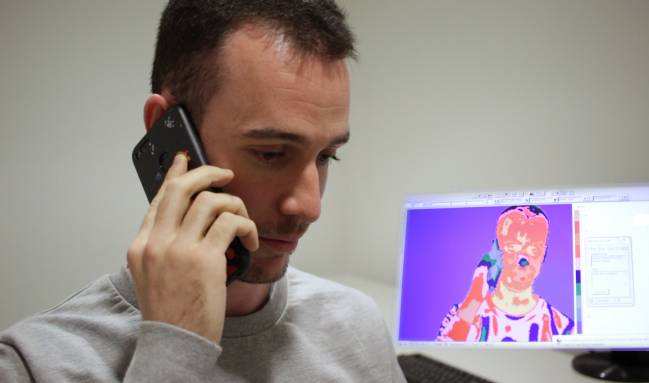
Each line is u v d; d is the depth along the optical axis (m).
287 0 0.52
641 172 1.02
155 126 0.58
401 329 0.96
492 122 1.27
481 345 0.91
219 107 0.52
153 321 0.47
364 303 0.79
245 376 0.63
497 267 0.94
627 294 0.88
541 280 0.91
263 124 0.50
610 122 1.05
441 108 1.39
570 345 0.88
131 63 1.31
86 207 1.28
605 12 1.04
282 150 0.53
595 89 1.07
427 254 0.98
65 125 1.23
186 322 0.47
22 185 1.20
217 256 0.48
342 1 1.64
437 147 1.41
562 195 0.94
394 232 1.55
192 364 0.46
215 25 0.52
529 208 0.95
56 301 1.25
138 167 0.60
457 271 0.96
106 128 1.29
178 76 0.56
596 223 0.91
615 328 0.87
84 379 0.57
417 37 1.43
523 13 1.18
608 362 0.98
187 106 0.56
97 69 1.26
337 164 1.71
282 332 0.67
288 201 0.54
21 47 1.17
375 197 1.62
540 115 1.17
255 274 0.58
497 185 1.27
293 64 0.50
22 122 1.19
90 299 0.64
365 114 1.63
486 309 0.92
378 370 0.74
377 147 1.59
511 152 1.24
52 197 1.23
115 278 0.65
